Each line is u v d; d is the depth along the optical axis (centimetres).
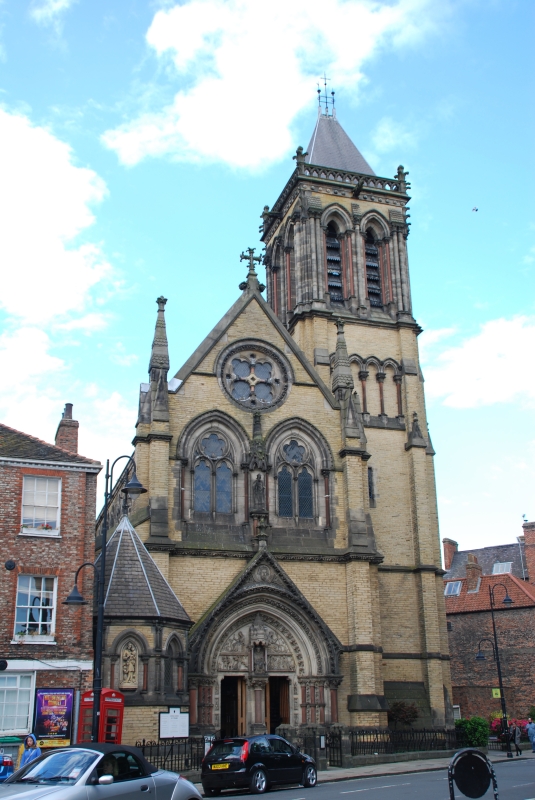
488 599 8206
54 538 3947
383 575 6041
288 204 7525
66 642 3834
